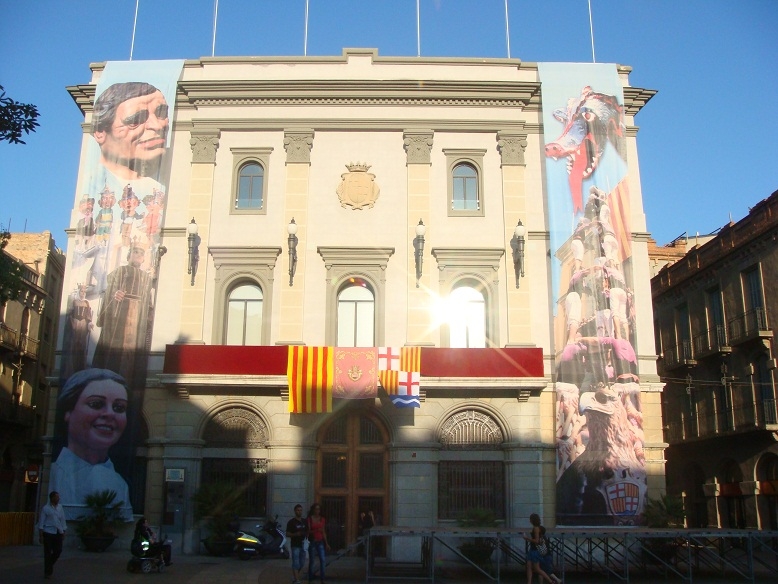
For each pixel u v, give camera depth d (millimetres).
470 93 27391
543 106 27047
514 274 25969
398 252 26250
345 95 27328
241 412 24953
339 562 22594
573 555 23219
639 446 24312
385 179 26953
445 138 27375
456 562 22672
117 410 24312
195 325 25500
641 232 26703
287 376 24109
